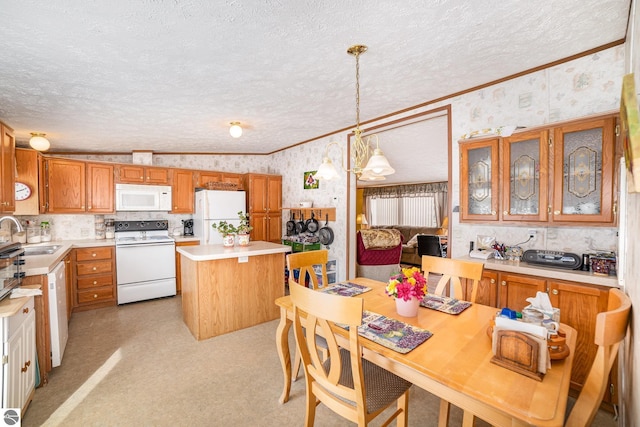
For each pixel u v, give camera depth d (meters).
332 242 4.22
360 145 2.21
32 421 1.75
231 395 2.01
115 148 4.61
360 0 1.47
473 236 2.69
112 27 1.65
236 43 1.85
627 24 1.72
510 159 2.25
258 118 3.39
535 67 2.26
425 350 1.19
